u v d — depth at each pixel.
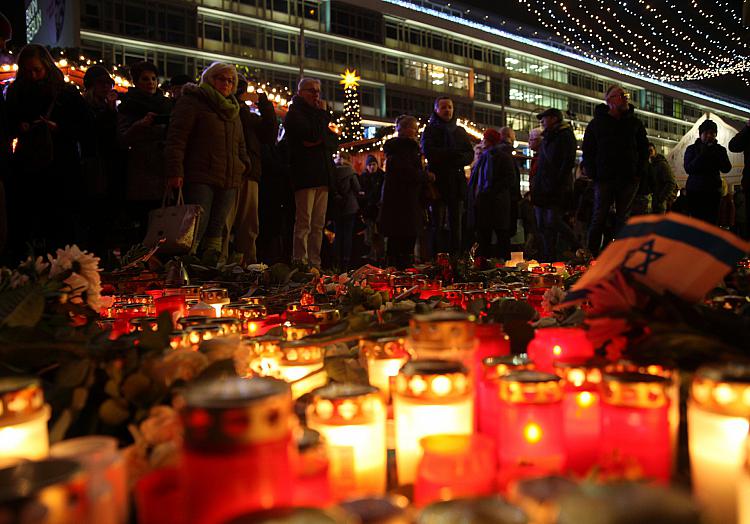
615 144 7.93
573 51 65.62
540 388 0.80
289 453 0.56
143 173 6.10
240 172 6.04
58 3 36.34
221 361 1.15
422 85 54.66
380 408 0.92
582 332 1.20
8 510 0.46
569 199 9.20
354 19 49.53
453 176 8.45
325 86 48.56
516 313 1.91
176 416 0.96
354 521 0.52
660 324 1.17
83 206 6.06
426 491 0.69
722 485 0.76
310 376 1.33
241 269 4.76
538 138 10.33
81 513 0.51
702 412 0.78
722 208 14.04
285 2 45.91
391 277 3.28
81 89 9.62
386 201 7.90
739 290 2.28
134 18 38.84
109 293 3.69
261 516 0.47
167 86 7.29
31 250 2.11
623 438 0.79
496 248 9.52
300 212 7.11
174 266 4.37
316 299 3.45
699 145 10.95
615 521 0.43
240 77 6.88
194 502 0.53
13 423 0.79
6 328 1.36
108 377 1.19
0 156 4.91
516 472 0.76
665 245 1.29
